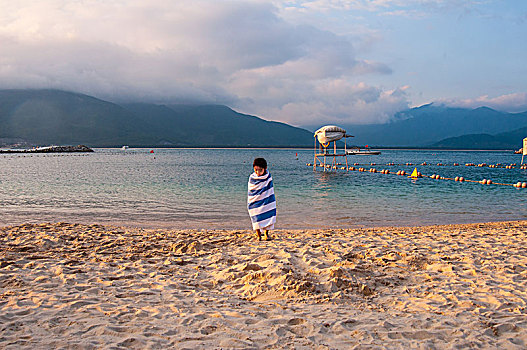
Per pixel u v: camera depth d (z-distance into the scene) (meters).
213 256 6.73
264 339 3.42
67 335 3.43
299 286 4.83
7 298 4.43
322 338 3.48
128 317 3.90
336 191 21.55
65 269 5.73
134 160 69.81
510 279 5.35
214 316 3.99
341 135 41.09
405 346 3.32
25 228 10.03
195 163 58.47
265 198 8.05
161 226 11.78
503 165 54.94
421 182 27.67
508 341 3.41
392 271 5.73
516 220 13.27
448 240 8.12
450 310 4.23
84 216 13.52
